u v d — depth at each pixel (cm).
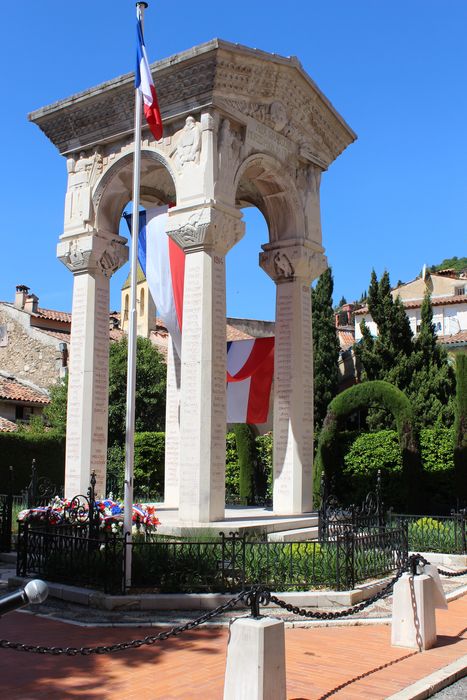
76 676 765
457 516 1675
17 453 2933
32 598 525
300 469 1934
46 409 3591
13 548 1634
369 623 1038
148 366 3606
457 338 3938
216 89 1712
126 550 1105
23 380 4191
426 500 2250
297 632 986
